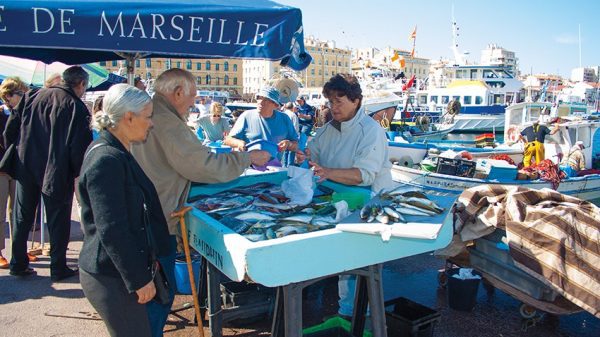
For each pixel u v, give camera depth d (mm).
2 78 8258
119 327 2393
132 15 2553
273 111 5547
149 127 2445
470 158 9820
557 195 4160
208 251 2682
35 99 4535
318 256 2359
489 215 4203
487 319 4289
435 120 26844
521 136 11703
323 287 4875
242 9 2760
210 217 2848
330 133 3752
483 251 4379
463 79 29016
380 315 2809
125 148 2424
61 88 4488
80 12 2471
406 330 3555
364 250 2521
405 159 10508
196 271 4348
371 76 32344
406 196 2943
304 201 3250
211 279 3293
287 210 3070
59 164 4426
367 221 2578
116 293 2350
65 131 4410
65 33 2465
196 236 2895
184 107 2994
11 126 4668
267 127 5492
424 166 9461
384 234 2439
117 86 2373
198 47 2688
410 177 9117
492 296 4809
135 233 2352
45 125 4480
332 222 2695
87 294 2385
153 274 2508
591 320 4324
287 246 2256
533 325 4133
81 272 2400
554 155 11023
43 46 2443
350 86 3430
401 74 28641
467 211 4395
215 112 8688
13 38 2398
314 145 3895
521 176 8914
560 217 3717
